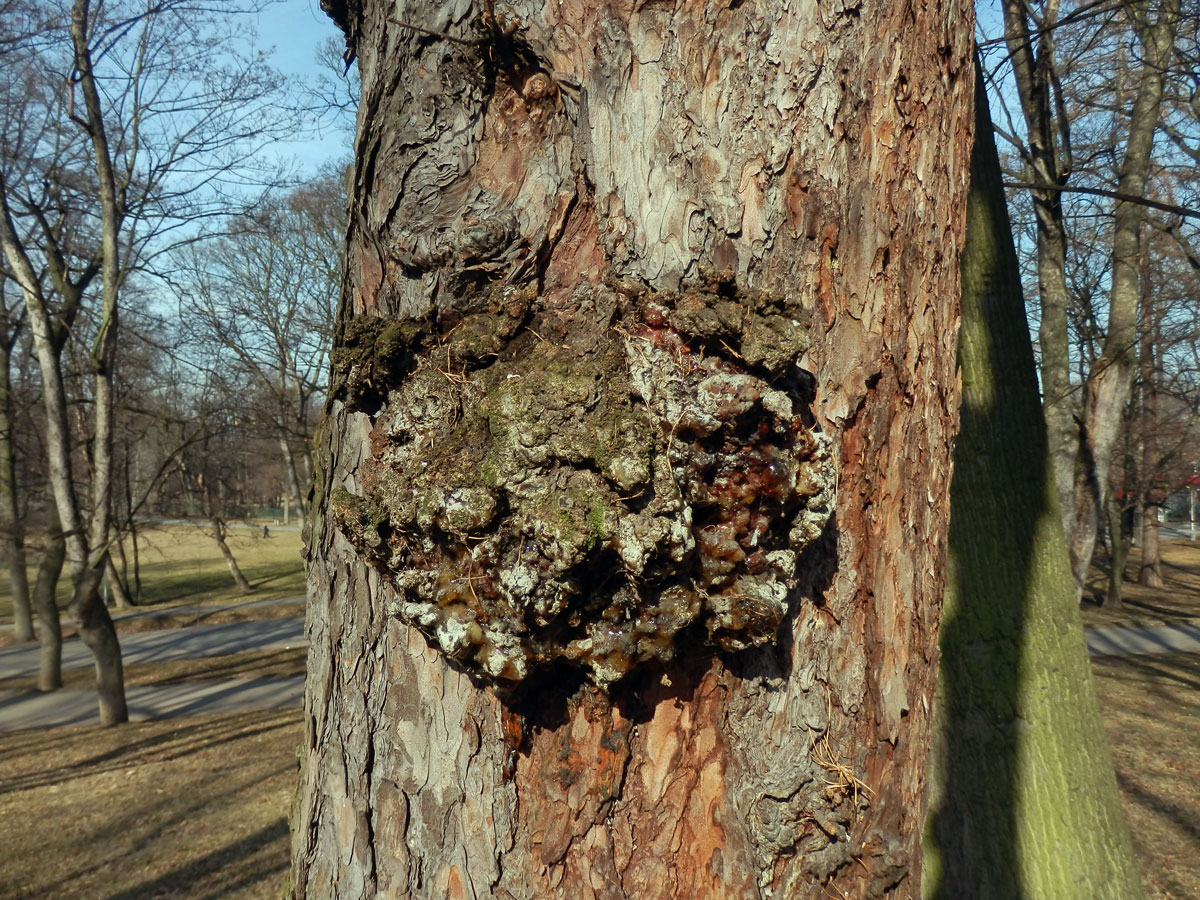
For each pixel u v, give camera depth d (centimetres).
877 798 122
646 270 116
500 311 117
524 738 119
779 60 115
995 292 256
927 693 129
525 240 118
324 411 134
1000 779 236
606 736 117
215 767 623
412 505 113
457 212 120
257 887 414
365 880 123
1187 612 1189
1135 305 538
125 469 957
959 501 254
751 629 113
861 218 119
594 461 109
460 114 119
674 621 112
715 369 113
